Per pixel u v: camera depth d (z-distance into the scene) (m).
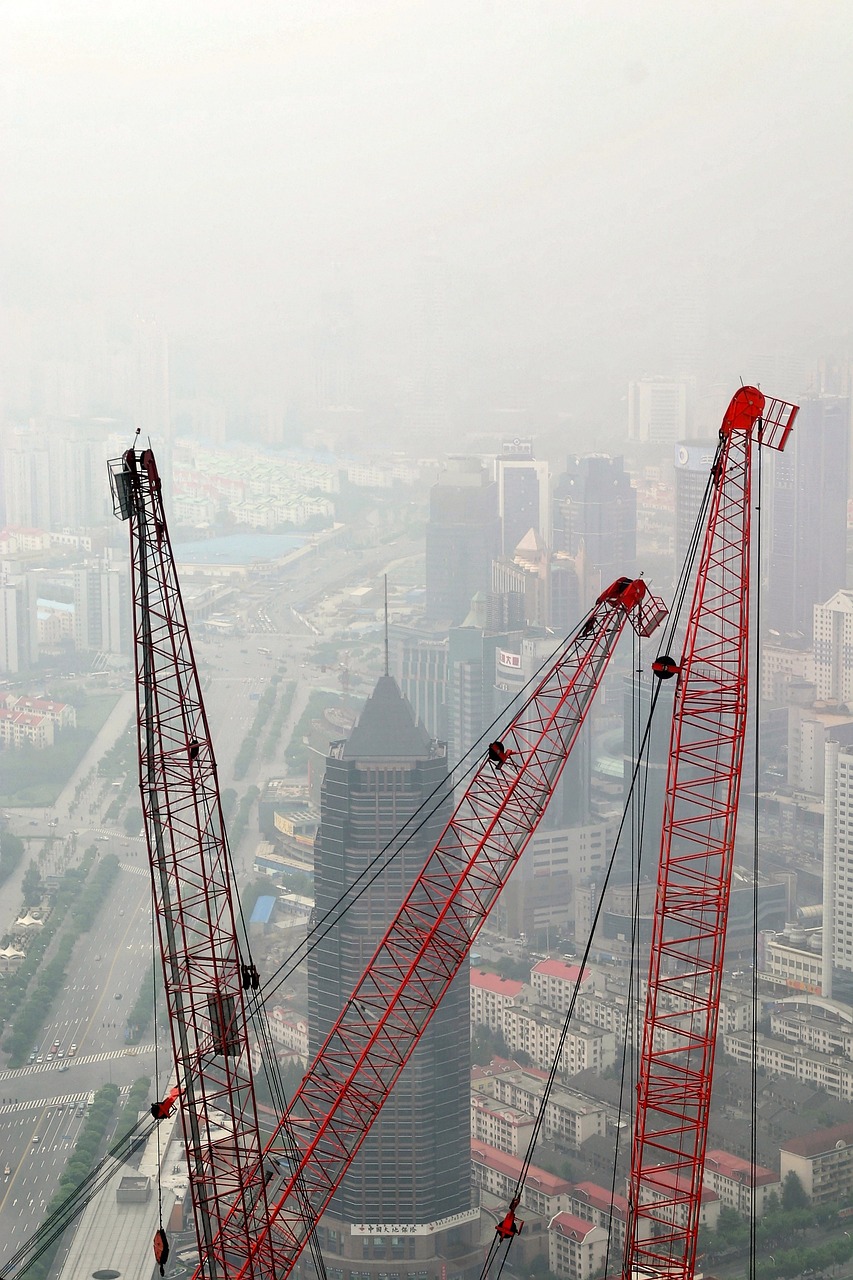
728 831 143.00
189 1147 139.00
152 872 133.38
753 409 142.00
